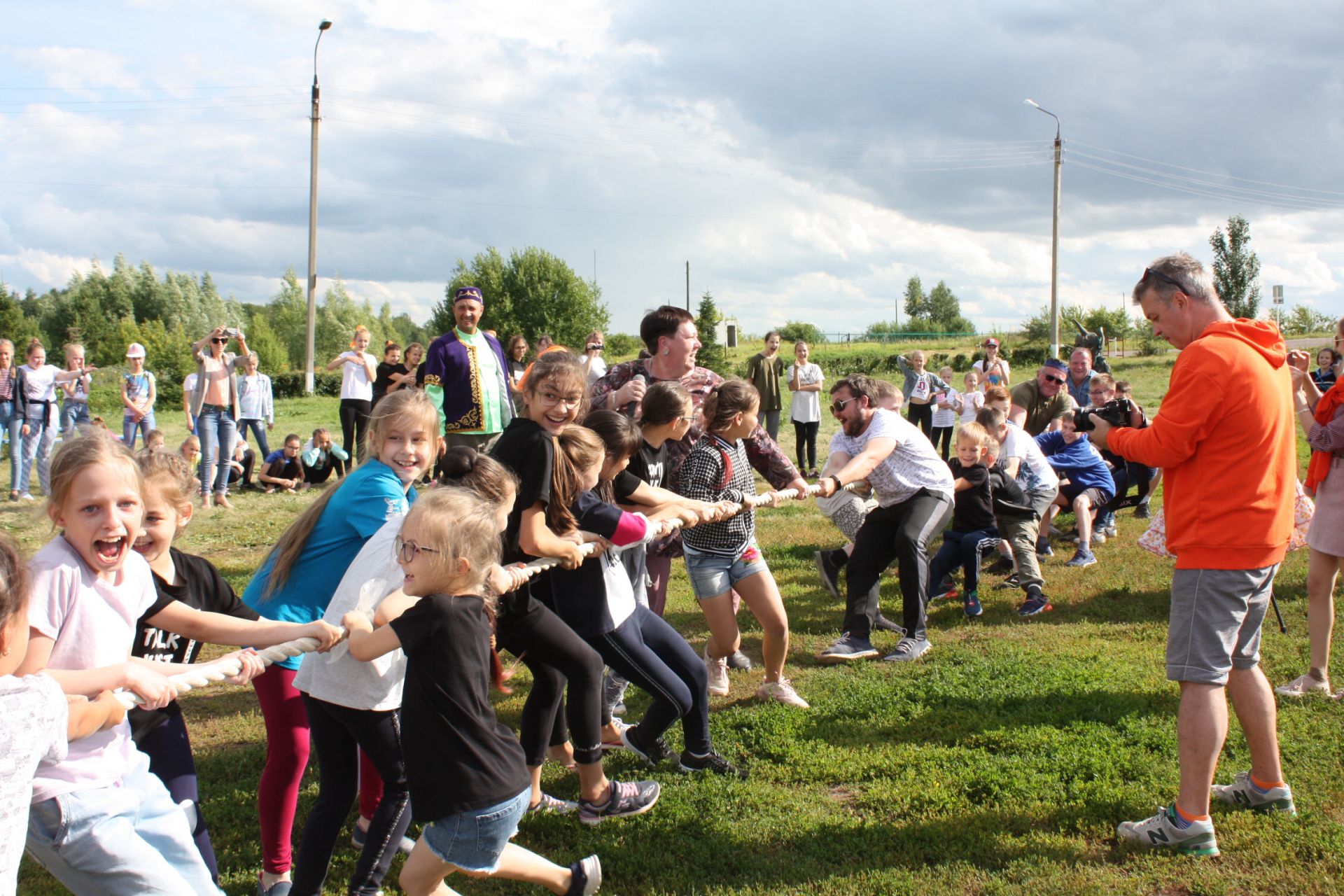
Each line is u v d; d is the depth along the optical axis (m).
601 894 3.57
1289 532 3.71
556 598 4.08
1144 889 3.47
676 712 4.29
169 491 3.14
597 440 3.96
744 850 3.81
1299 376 6.15
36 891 3.64
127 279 82.00
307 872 3.31
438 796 2.91
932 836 3.87
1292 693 5.16
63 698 2.27
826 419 23.56
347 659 3.27
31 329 55.88
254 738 5.06
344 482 3.69
